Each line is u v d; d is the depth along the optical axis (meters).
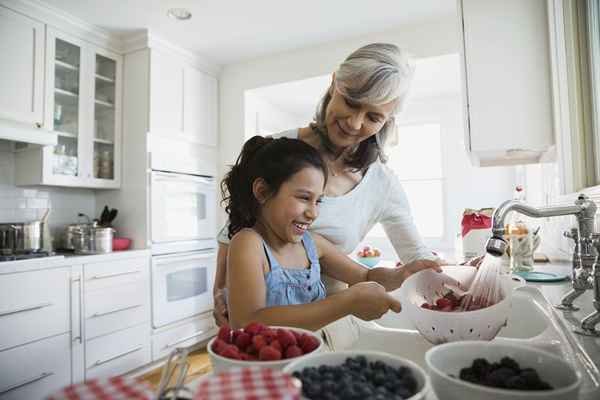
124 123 2.70
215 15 2.39
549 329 0.72
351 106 0.87
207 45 2.80
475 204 3.40
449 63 2.65
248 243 0.74
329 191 1.03
